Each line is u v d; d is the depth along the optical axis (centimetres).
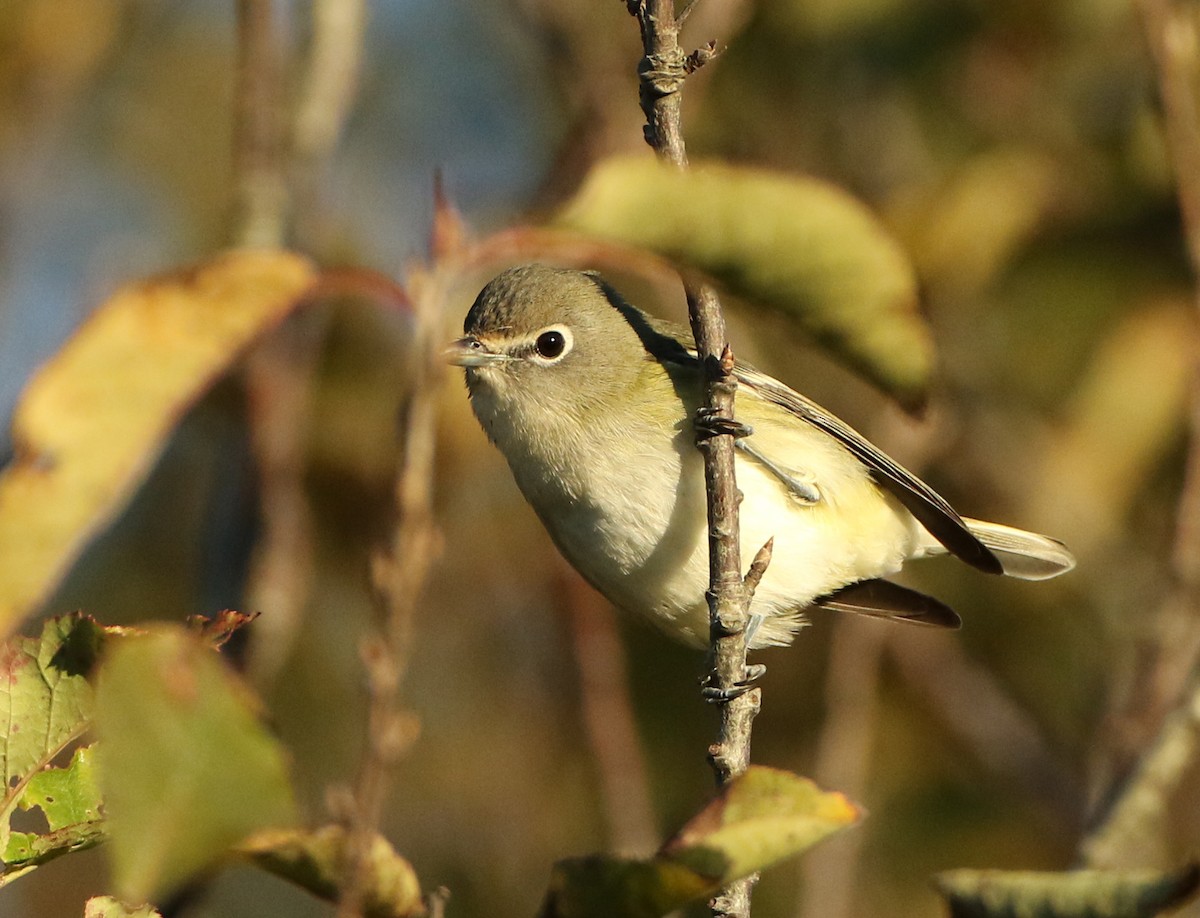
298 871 418
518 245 404
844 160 1333
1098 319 1252
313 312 1028
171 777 374
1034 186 1205
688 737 1275
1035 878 434
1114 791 963
